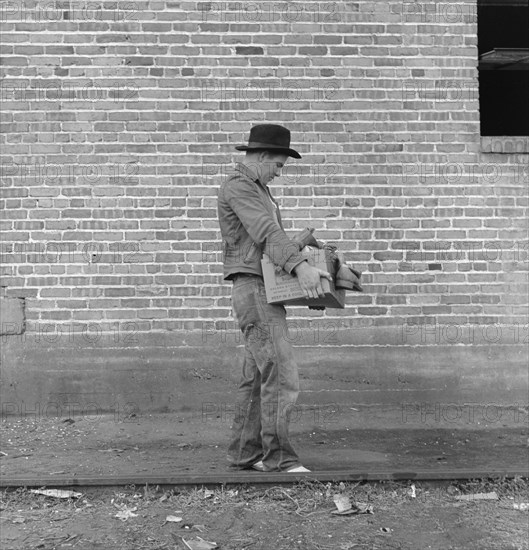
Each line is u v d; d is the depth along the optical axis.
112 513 4.23
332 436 5.65
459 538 4.00
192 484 4.46
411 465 4.95
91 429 5.82
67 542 3.91
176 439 5.57
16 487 4.41
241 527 4.08
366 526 4.11
